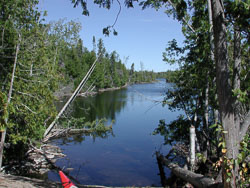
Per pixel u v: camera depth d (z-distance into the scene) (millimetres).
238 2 4039
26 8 10703
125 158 14281
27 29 10938
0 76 10516
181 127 10617
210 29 7496
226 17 4562
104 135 19859
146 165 13156
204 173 9148
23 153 12195
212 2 4344
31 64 11133
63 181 5645
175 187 9828
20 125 10695
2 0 10031
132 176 11633
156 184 10680
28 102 10773
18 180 7059
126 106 36375
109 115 28750
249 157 6109
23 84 10672
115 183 10703
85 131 20594
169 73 11070
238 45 4750
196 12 8211
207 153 10469
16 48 10445
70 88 31438
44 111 11102
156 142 17594
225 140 4363
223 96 4305
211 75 8836
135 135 19688
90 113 29750
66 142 17828
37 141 14562
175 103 11008
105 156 14688
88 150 15875
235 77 4684
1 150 9297
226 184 4391
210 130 10203
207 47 8609
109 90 66938
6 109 8672
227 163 4234
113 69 74625
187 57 10297
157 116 27469
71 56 49719
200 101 10375
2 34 9984
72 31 16766
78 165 13062
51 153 14547
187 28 9922
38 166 12391
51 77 11609
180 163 11836
